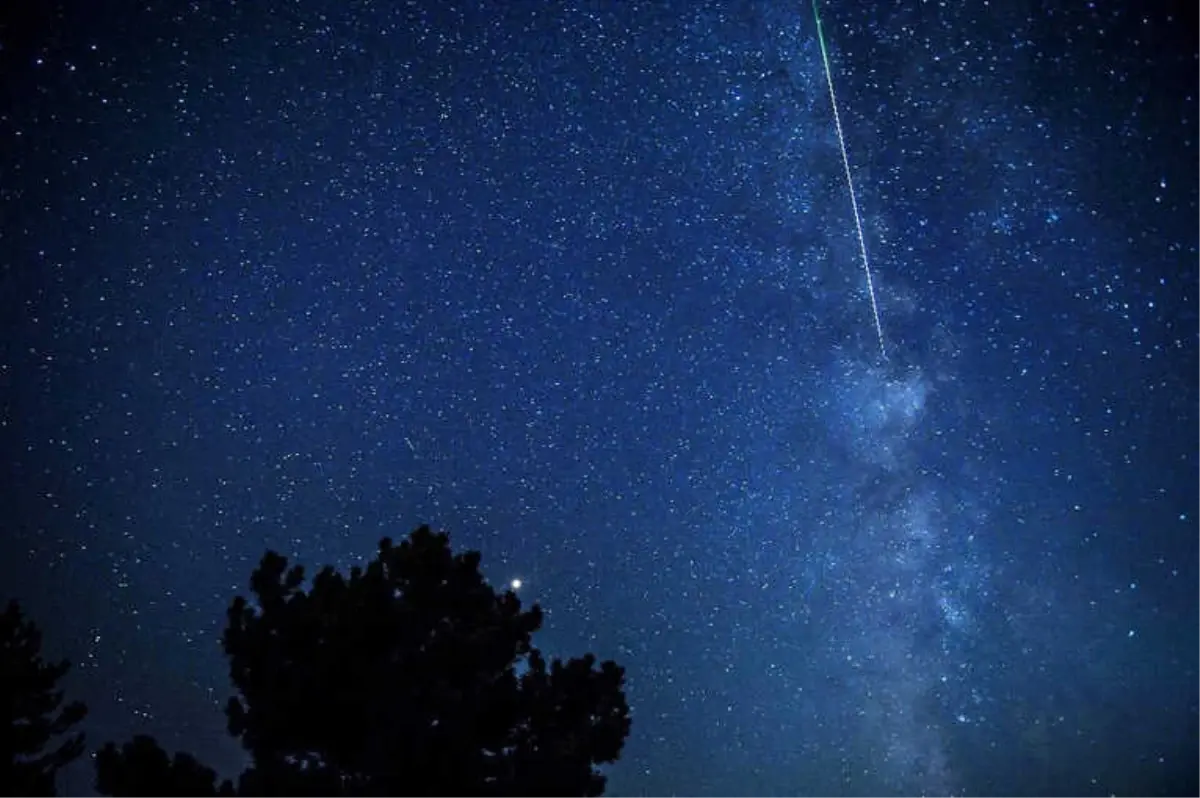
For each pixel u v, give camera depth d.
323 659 4.98
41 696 6.80
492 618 5.57
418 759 4.55
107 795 4.72
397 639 5.18
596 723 5.60
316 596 5.27
